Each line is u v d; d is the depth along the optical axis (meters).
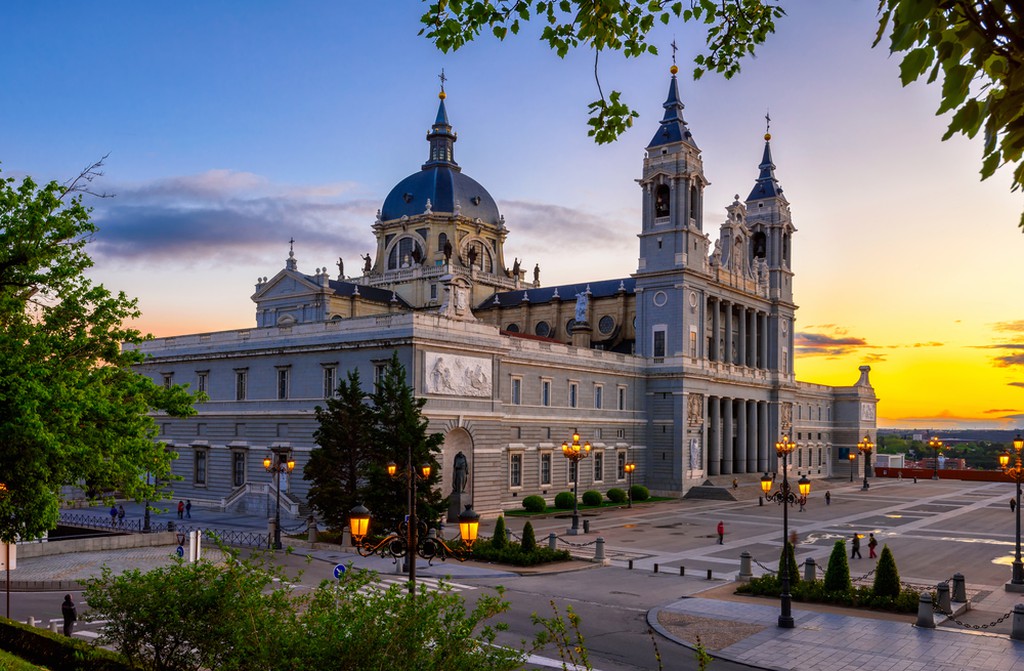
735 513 92.44
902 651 34.88
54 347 33.00
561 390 99.94
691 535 73.06
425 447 61.34
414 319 74.88
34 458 30.03
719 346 121.75
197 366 93.69
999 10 6.36
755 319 132.75
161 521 76.69
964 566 58.41
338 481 63.06
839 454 171.25
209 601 20.03
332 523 63.03
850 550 65.19
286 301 118.75
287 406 83.81
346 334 79.94
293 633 17.12
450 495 79.06
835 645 35.75
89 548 58.31
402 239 137.88
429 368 76.38
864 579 51.56
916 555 63.34
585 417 103.31
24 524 34.06
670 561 58.84
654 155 115.81
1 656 22.16
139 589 20.88
